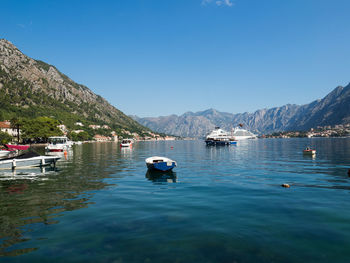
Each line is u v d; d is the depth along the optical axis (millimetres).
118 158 49625
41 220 11750
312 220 11641
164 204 14562
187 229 10578
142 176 25578
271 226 10891
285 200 15359
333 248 8789
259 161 41750
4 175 26219
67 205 14352
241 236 9828
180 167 33781
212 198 15984
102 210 13359
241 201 15195
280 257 8148
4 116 194375
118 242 9289
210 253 8422
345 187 19281
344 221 11484
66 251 8602
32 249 8766
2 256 8266
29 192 17875
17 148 83812
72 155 58688
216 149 93438
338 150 66250
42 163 32781
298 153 61000
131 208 13734
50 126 147625
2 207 13938
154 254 8359
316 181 22000
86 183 21547
